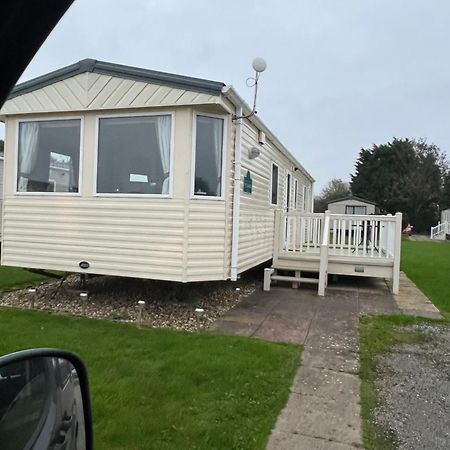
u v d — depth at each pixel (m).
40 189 6.75
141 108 6.06
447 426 3.04
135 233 6.16
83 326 5.21
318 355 4.46
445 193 45.84
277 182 9.95
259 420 3.01
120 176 6.25
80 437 1.47
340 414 3.17
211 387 3.50
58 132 6.61
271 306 6.79
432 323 5.95
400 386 3.74
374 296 7.85
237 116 6.41
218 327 5.48
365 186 47.94
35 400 1.25
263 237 8.52
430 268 12.69
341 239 8.78
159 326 5.43
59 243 6.59
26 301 6.61
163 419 2.93
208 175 6.16
